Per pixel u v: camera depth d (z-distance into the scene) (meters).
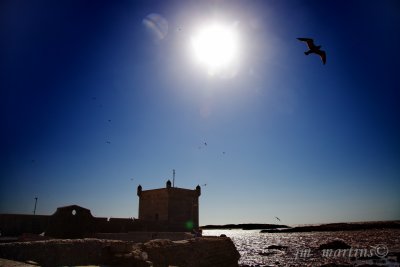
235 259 30.77
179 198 53.03
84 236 36.38
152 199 54.09
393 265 44.44
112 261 17.78
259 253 72.44
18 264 13.34
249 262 55.19
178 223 51.47
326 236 147.00
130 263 17.11
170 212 51.00
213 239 29.78
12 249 16.53
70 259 18.19
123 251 18.52
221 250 29.53
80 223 37.56
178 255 24.88
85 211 38.44
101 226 39.88
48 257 17.48
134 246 22.58
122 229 42.28
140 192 56.88
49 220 35.31
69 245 18.64
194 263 25.89
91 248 19.38
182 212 52.97
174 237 35.09
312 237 143.75
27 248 17.06
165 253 23.84
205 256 27.36
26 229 33.50
